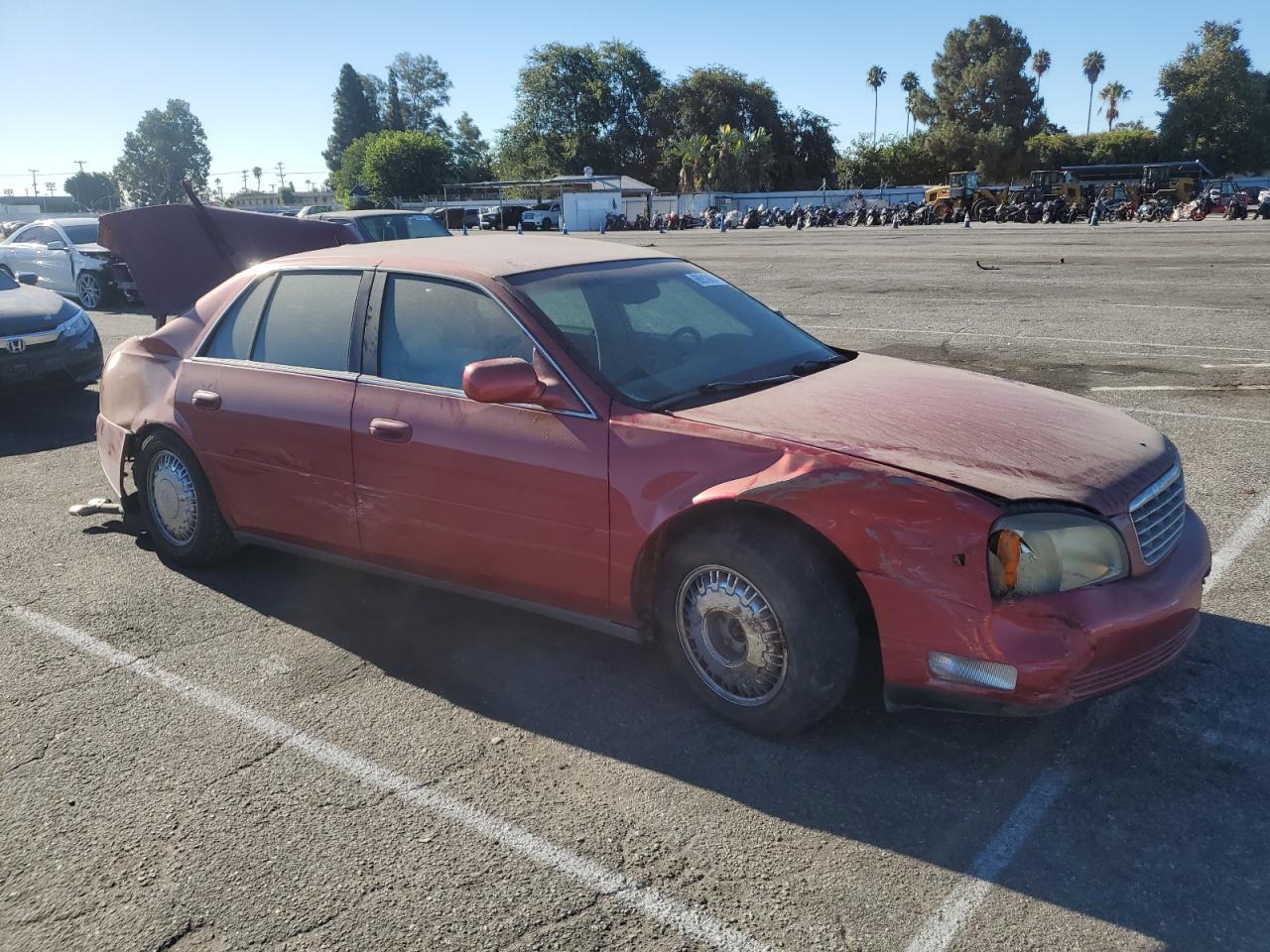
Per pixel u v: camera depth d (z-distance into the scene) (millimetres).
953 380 3729
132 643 4066
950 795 2859
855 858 2615
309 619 4258
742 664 3156
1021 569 2693
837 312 13375
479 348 3627
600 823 2807
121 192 128125
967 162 84125
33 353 8430
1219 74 80938
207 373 4465
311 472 4059
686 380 3543
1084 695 2730
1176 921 2344
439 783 3029
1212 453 6074
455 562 3734
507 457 3453
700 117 87938
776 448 3000
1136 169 57875
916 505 2760
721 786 2951
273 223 6109
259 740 3312
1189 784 2857
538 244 4328
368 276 4039
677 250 30406
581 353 3475
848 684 3027
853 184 86875
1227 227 34500
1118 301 13352
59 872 2688
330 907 2508
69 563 4984
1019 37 90062
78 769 3172
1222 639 3701
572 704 3475
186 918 2490
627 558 3266
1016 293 14781
